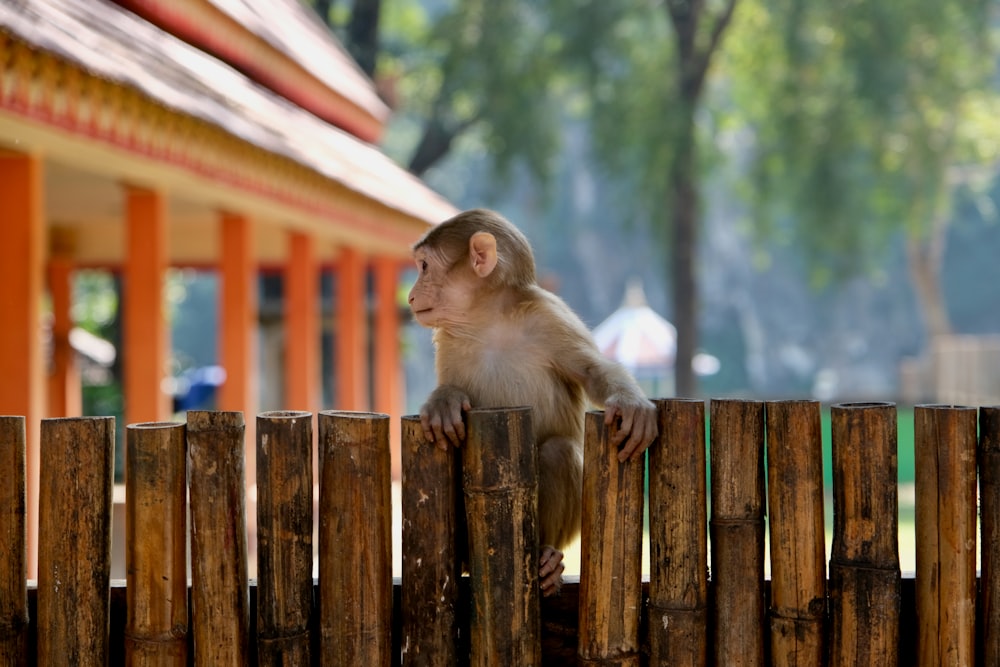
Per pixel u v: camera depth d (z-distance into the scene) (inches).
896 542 184.5
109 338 1284.4
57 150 348.8
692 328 1302.9
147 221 432.5
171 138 355.6
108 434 185.9
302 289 642.2
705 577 187.2
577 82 1430.9
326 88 741.3
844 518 185.2
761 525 188.2
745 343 3196.4
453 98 1379.2
